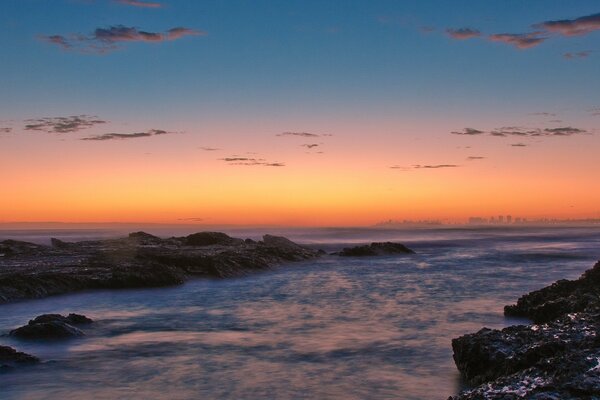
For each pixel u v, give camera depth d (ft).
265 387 48.57
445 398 45.06
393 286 123.65
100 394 46.70
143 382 50.16
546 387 31.09
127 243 228.84
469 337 50.55
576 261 199.11
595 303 60.64
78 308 94.32
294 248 225.35
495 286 122.11
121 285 118.32
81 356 59.52
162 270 126.82
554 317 71.97
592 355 35.29
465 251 269.23
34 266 138.00
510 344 47.29
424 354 59.52
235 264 153.58
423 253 250.16
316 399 45.27
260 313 88.38
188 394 46.73
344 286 124.67
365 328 74.79
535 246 323.37
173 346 64.59
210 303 99.81
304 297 106.83
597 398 28.96
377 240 492.95
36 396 46.21
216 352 61.46
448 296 106.11
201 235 233.76
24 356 56.13
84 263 146.10
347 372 53.01
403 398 45.19
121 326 77.51
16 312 90.38
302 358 58.49
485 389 33.47
